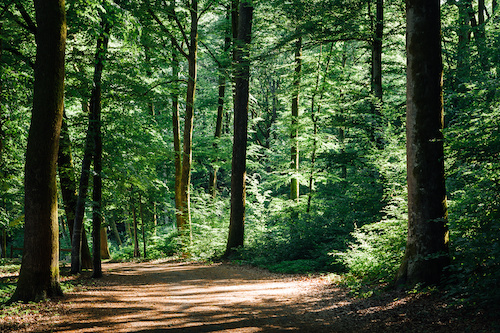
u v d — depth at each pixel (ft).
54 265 27.84
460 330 16.30
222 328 20.65
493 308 17.25
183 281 38.34
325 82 59.00
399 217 32.04
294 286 32.96
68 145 44.21
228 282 37.11
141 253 87.40
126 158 46.32
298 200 66.39
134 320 22.39
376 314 20.93
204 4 69.05
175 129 72.28
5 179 52.29
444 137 23.21
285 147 97.60
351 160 48.91
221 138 84.33
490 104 24.79
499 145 20.83
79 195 42.93
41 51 26.22
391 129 45.21
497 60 43.29
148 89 48.44
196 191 87.76
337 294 27.40
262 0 53.93
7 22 37.91
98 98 39.96
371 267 31.04
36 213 26.78
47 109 26.37
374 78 50.93
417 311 19.81
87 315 23.44
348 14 46.98
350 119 51.44
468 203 24.23
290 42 49.85
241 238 56.49
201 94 96.27
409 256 24.31
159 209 87.25
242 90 55.98
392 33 51.34
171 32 61.52
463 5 58.70
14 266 57.00
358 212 46.24
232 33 71.46
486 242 21.29
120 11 32.76
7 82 41.60
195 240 65.72
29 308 24.67
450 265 21.99
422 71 23.85
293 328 20.36
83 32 42.65
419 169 23.95
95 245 40.47
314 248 45.62
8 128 43.65
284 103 73.26
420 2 23.76
